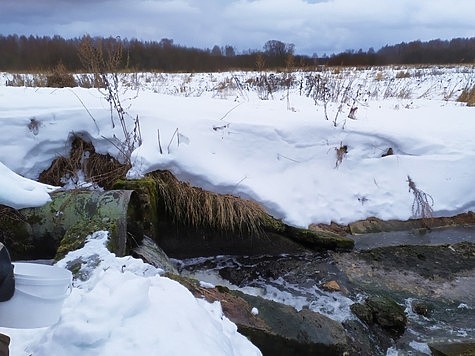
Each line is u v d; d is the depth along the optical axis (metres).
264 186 5.58
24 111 5.69
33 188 1.78
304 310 3.75
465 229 6.07
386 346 3.79
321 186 6.02
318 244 5.40
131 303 2.11
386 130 6.54
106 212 4.10
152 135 5.50
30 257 4.42
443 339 3.88
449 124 7.39
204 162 5.38
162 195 5.12
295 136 6.12
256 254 5.36
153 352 1.94
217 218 5.19
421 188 6.24
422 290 4.65
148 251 4.32
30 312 1.58
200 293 3.29
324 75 12.60
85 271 3.19
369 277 4.88
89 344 1.91
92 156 5.66
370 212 6.05
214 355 2.07
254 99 8.73
